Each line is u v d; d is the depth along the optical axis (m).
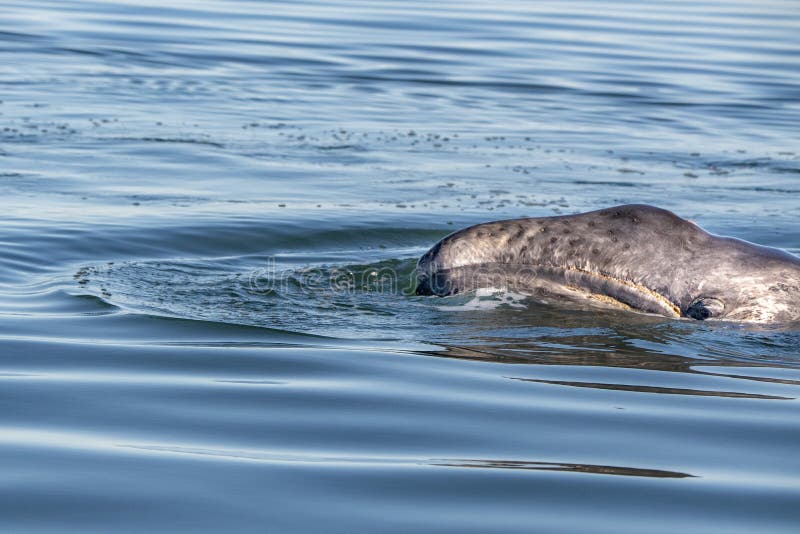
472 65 82.19
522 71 81.00
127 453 20.44
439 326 29.09
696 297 29.03
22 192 46.56
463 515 18.20
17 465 19.73
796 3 120.69
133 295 32.25
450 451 20.95
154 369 25.45
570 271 29.62
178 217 43.28
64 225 41.25
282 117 65.31
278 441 21.28
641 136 64.44
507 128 65.19
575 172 55.22
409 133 62.75
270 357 26.48
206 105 67.31
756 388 24.80
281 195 48.25
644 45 91.56
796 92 78.06
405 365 25.98
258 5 102.00
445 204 47.75
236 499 18.59
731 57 88.94
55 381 24.44
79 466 19.78
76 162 52.66
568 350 27.06
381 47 86.81
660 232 29.73
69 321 29.38
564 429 22.16
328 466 20.08
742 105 73.75
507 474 19.89
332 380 24.91
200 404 23.20
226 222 42.75
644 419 22.77
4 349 26.72
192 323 29.23
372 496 18.84
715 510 18.58
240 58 81.19
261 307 31.03
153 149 56.12
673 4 115.12
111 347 27.05
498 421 22.55
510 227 30.39
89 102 66.25
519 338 27.92
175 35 87.75
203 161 54.22
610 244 29.58
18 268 35.69
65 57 78.75
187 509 18.17
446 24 96.38
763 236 43.94
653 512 18.47
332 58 82.62
